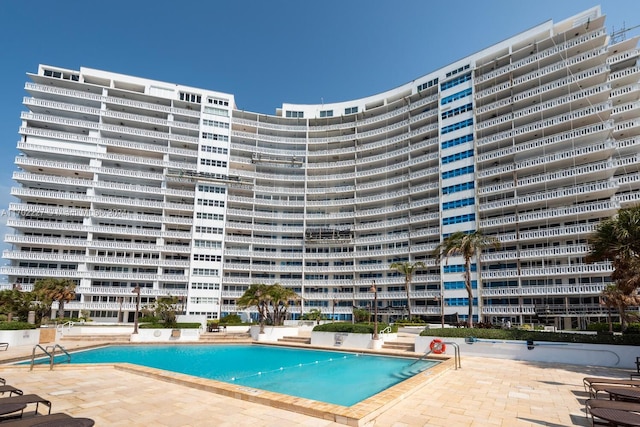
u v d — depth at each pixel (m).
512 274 51.16
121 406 11.14
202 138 72.12
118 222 66.38
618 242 20.73
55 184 63.66
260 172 78.44
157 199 69.56
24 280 58.66
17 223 59.41
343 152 77.44
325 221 76.62
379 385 17.61
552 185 52.69
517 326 42.84
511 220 52.88
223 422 9.65
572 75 51.38
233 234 74.25
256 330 38.38
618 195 45.75
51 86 64.75
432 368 18.17
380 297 65.50
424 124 70.25
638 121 47.06
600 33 50.00
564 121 51.22
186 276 65.88
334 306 64.50
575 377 17.17
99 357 27.06
